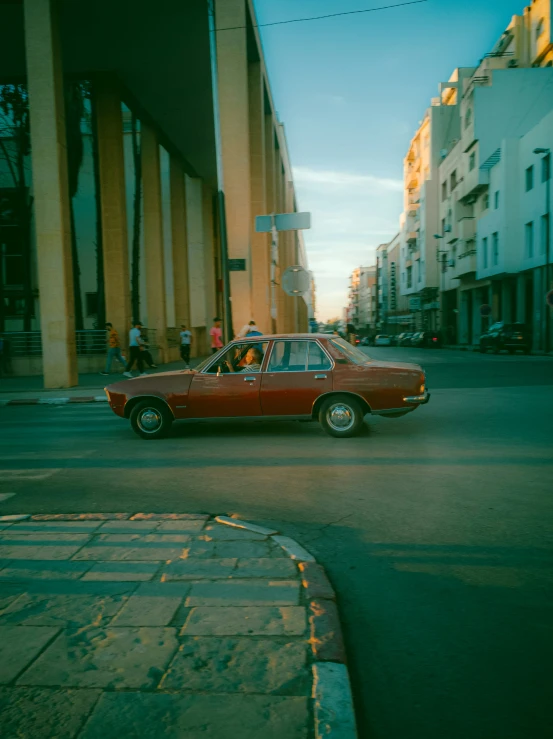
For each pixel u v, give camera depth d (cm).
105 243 2295
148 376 903
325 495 551
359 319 15325
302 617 299
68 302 1662
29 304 2925
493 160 3966
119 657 266
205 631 287
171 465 697
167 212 3525
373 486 577
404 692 254
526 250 3531
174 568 366
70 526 456
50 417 1192
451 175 5050
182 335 2342
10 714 229
